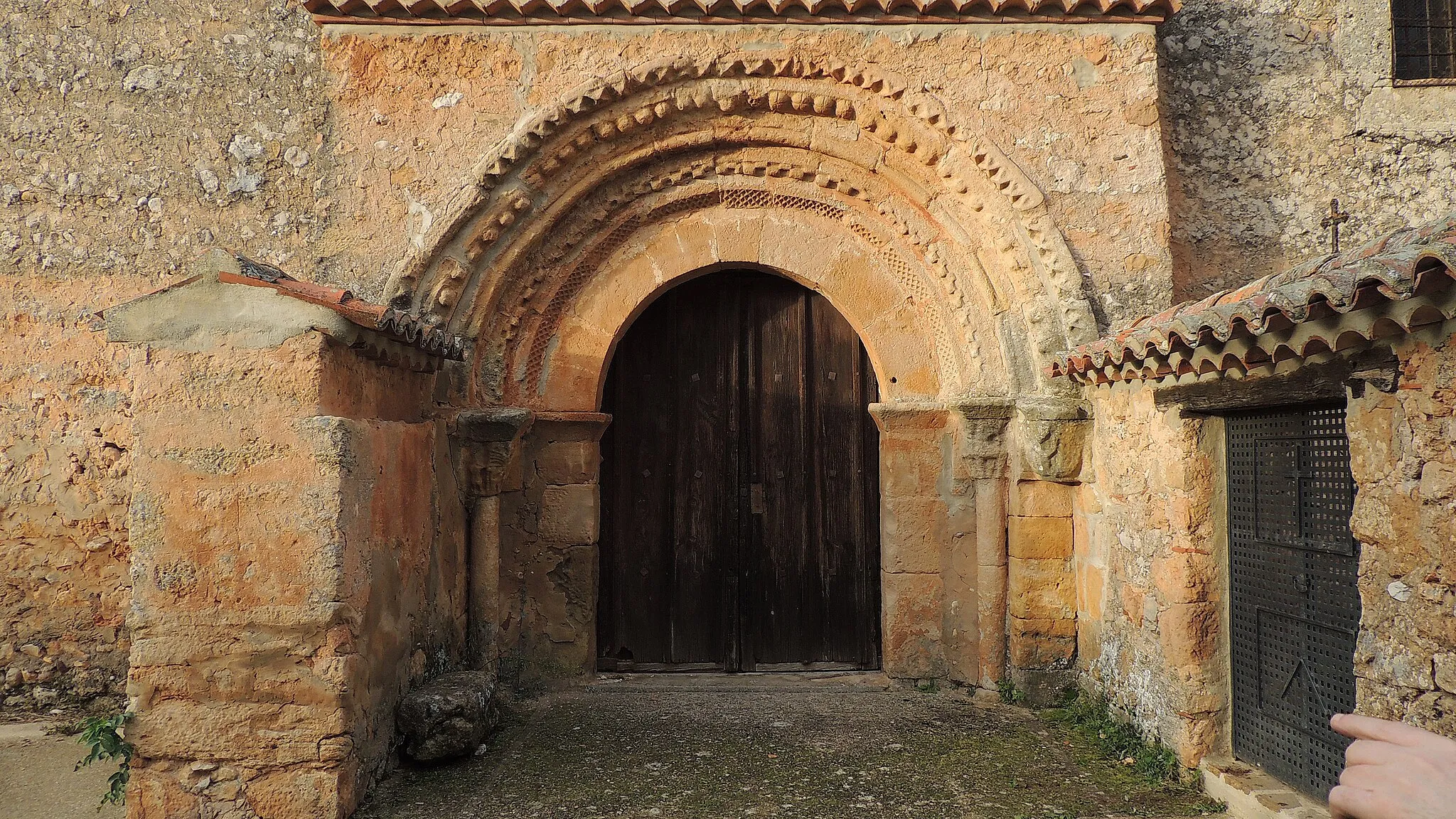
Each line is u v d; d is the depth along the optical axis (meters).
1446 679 2.48
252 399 3.48
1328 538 3.28
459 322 4.99
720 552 5.87
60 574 4.91
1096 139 4.95
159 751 3.43
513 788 3.85
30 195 4.97
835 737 4.50
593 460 5.46
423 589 4.46
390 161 4.91
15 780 4.01
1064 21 4.94
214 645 3.44
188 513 3.46
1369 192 5.53
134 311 3.51
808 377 5.94
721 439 5.92
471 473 5.04
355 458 3.61
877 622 5.85
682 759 4.21
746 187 5.39
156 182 4.96
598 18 4.89
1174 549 3.91
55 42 5.01
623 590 5.87
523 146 4.87
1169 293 4.90
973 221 5.09
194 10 5.00
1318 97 5.58
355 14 4.87
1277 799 3.35
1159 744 4.02
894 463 5.39
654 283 5.44
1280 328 2.87
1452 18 5.73
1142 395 4.18
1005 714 4.84
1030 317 4.95
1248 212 5.54
